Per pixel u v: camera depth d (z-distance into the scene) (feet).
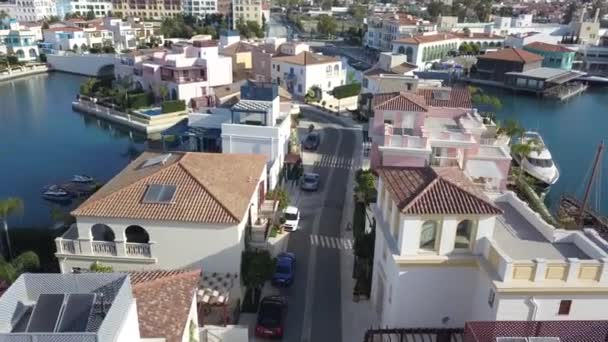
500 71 441.27
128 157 236.84
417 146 147.84
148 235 105.60
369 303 108.27
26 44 488.85
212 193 106.83
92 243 105.09
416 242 83.15
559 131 300.81
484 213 80.59
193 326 78.23
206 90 323.98
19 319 52.75
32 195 188.03
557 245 86.74
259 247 114.93
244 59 382.63
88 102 322.14
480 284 83.20
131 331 55.83
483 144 168.25
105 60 441.68
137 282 76.64
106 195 106.83
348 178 185.78
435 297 86.38
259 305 102.94
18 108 334.65
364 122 269.64
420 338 85.46
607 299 76.28
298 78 338.54
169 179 111.14
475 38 538.88
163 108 288.10
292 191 171.01
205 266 104.53
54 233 153.38
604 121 329.72
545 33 592.19
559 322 67.82
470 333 67.31
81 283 55.72
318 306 106.93
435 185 85.87
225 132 167.32
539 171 191.93
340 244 134.00
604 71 495.82
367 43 616.80
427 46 464.65
